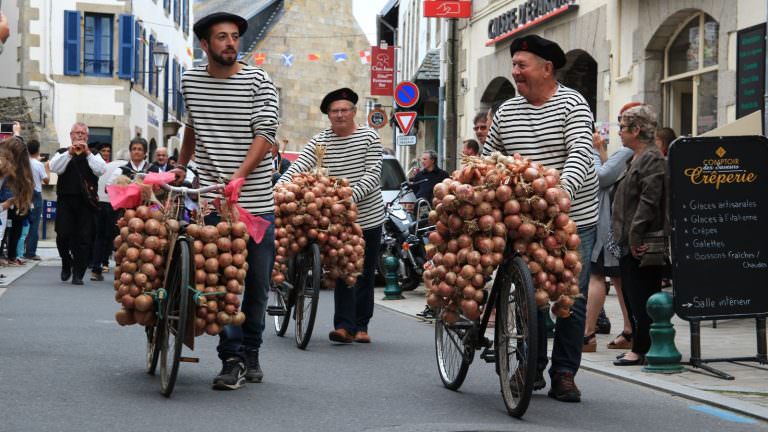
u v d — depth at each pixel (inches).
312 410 240.7
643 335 322.0
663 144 482.0
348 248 357.1
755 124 454.0
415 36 1492.4
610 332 413.7
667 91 632.4
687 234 315.6
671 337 308.8
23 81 1359.5
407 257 597.0
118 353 314.7
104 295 507.5
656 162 318.7
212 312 249.9
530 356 229.6
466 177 241.9
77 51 1384.1
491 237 241.8
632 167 322.7
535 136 260.2
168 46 1737.2
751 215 320.2
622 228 322.3
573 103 257.4
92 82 1398.9
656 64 636.7
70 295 501.4
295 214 351.6
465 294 244.7
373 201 370.6
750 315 318.7
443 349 281.1
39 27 1365.7
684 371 309.4
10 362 291.0
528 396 231.9
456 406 251.1
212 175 263.9
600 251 353.1
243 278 252.5
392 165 730.8
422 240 584.4
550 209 238.8
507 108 266.1
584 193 260.2
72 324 382.3
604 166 350.6
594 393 276.1
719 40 553.0
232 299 250.8
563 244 241.3
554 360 264.5
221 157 262.8
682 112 616.4
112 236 660.7
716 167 319.0
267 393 260.5
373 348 356.2
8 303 454.0
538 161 260.4
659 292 313.7
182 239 248.8
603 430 227.8
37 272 654.5
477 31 968.3
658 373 306.5
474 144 520.4
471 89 988.6
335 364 315.9
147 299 256.5
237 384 264.4
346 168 369.1
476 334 255.1
